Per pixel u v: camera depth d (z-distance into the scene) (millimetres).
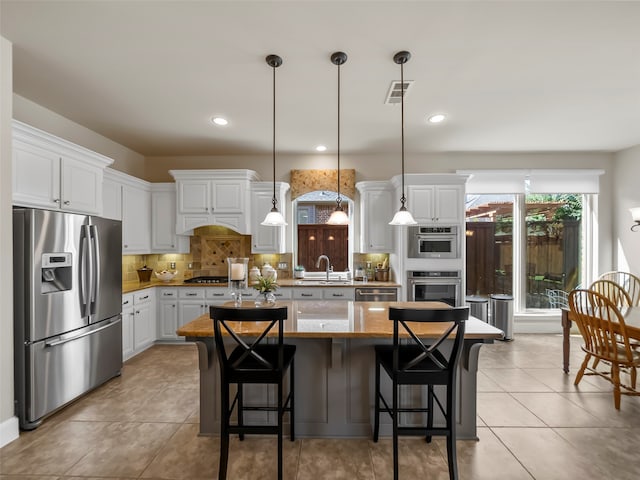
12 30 2121
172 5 1897
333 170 4996
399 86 2869
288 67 2559
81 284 2824
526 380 3291
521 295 5012
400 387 2375
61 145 2824
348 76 2693
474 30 2123
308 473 1969
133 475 1944
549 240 5039
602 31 2127
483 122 3695
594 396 2947
